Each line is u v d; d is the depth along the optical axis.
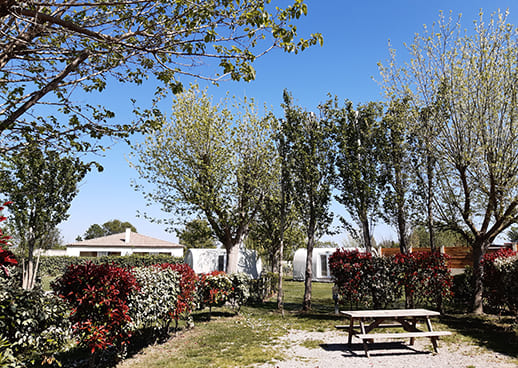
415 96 10.86
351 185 12.34
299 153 13.18
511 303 8.78
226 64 3.70
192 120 15.66
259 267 22.22
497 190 9.62
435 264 10.01
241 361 6.36
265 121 15.89
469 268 12.55
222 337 8.40
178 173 15.29
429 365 6.03
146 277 6.89
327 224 13.01
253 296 15.02
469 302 11.96
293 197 13.38
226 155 15.67
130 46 3.48
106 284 5.45
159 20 3.83
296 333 8.82
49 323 4.72
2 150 3.93
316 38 3.93
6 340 3.96
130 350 7.30
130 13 3.69
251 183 15.31
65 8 3.62
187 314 9.69
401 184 11.48
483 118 9.55
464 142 9.95
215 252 20.05
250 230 18.22
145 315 6.69
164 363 6.27
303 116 13.42
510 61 9.33
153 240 40.06
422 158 11.05
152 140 15.57
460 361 6.19
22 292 4.42
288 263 35.47
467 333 8.23
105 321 5.48
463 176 10.38
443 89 10.31
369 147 12.25
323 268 25.80
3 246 3.57
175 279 8.40
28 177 10.64
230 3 3.84
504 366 5.83
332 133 13.07
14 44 3.35
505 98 9.40
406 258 10.16
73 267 5.59
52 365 6.02
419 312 7.30
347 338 8.21
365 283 10.30
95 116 4.61
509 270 8.59
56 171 11.04
